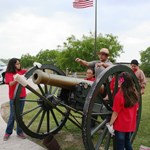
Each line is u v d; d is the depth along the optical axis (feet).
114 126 12.72
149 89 58.23
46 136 17.03
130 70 14.43
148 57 207.00
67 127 21.07
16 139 17.99
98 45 135.95
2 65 61.46
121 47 146.10
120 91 12.49
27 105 31.48
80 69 138.41
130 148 13.28
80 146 16.92
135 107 12.91
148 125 22.16
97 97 13.61
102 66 16.57
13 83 16.72
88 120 12.43
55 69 17.52
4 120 23.73
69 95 15.10
